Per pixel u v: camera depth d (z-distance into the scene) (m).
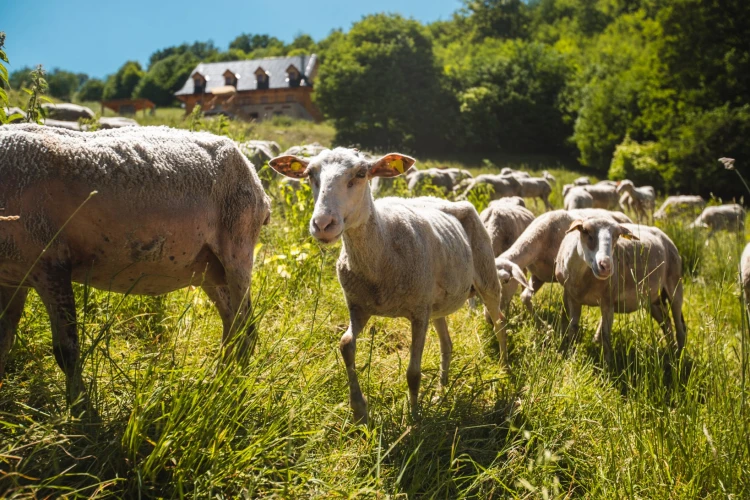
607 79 43.41
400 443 3.83
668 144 33.75
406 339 5.76
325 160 3.90
